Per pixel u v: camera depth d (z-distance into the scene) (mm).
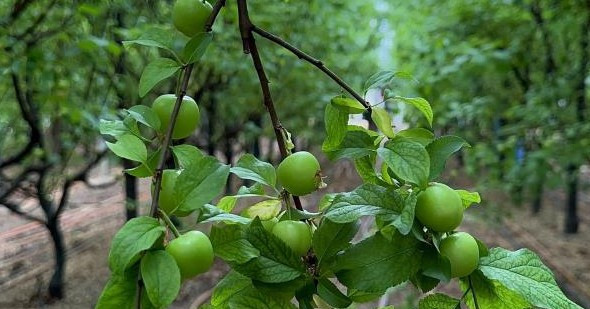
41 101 2760
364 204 559
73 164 4500
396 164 546
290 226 600
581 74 3869
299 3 4355
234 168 645
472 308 616
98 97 3703
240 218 574
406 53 5523
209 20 638
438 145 590
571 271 4207
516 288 536
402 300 3225
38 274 3947
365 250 565
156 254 461
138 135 607
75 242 4703
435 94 4453
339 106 649
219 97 4875
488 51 3713
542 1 4148
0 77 2770
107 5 3016
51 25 2971
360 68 6820
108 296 469
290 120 5555
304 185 619
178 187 518
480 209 5027
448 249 552
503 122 5684
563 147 3494
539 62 4695
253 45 673
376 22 6559
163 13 3410
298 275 572
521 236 5254
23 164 3816
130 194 3977
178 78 618
